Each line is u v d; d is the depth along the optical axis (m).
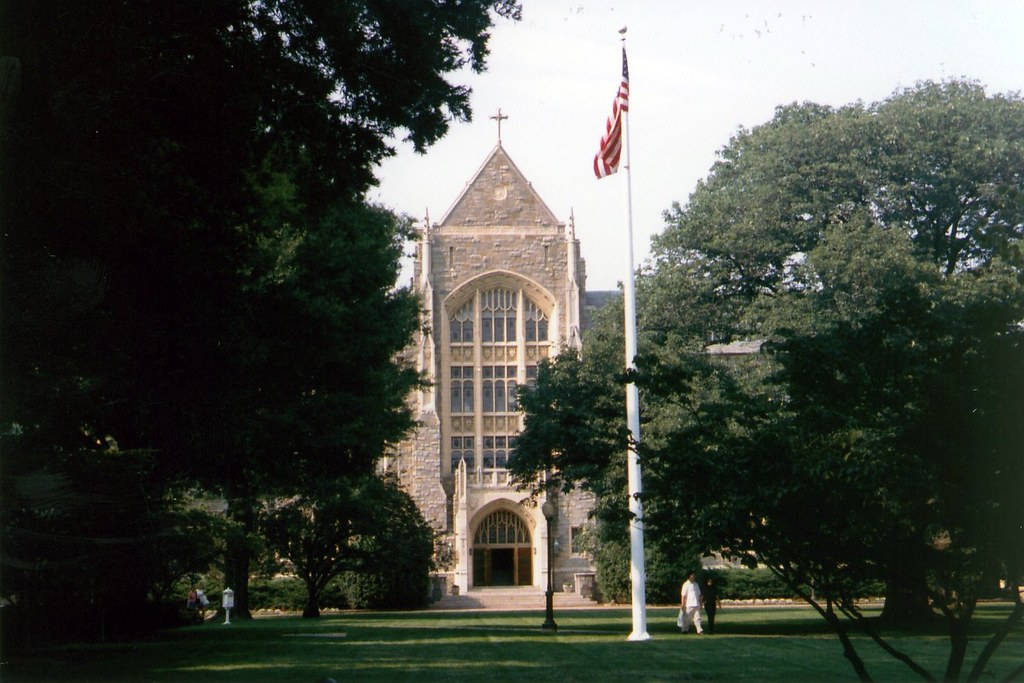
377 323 33.25
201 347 19.53
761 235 45.47
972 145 43.88
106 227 16.73
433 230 81.38
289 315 23.02
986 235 14.12
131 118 17.17
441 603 72.56
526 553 80.12
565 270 81.50
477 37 19.80
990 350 12.04
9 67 15.30
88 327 17.88
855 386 12.51
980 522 11.83
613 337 47.91
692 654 26.27
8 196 15.83
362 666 22.81
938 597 12.60
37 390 18.30
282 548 56.06
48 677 20.09
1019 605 12.14
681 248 47.56
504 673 21.41
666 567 65.25
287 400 25.02
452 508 80.00
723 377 14.76
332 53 19.48
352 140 20.52
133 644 29.31
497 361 81.50
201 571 40.50
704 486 13.14
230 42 18.61
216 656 25.34
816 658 24.75
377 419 34.78
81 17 16.19
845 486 12.48
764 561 13.45
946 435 11.93
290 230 30.52
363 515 56.00
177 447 22.48
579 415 37.12
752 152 48.50
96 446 23.09
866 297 39.03
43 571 22.98
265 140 20.38
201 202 19.47
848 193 45.53
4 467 19.20
